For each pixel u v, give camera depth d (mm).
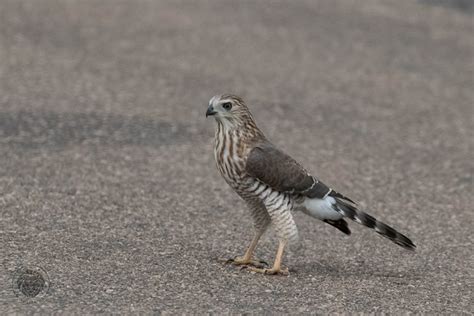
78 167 15648
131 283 10438
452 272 11836
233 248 12281
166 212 13703
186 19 29078
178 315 9500
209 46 26094
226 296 10227
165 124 18859
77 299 9781
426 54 27125
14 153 16125
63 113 18922
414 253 12625
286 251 12406
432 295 10820
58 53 24000
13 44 24391
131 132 18109
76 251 11492
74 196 14039
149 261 11328
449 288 11148
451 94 23234
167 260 11438
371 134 19422
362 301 10391
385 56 26562
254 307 9914
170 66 23688
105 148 16938
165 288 10352
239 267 11375
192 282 10648
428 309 10289
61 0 30047
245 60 24922
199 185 15273
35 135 17328
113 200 14039
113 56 24188
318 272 11492
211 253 11930
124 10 29531
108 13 28906
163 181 15320
